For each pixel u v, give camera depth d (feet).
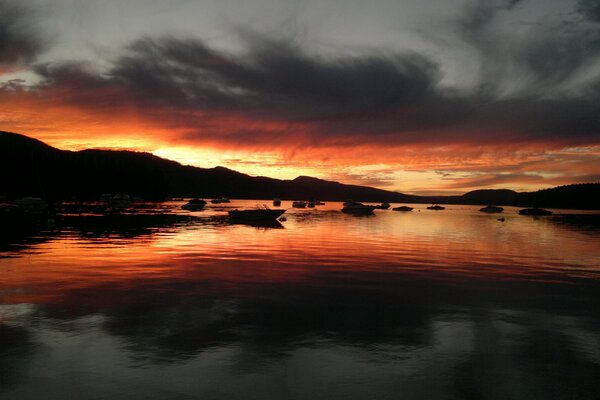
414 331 30.63
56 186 423.64
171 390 21.09
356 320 33.01
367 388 21.68
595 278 51.75
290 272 52.90
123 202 368.27
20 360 24.45
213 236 99.19
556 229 147.23
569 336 30.17
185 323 31.53
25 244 77.00
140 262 58.59
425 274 52.95
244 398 20.45
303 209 337.31
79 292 40.65
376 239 98.37
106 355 25.26
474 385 22.31
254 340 28.12
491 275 52.95
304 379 22.52
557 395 21.45
